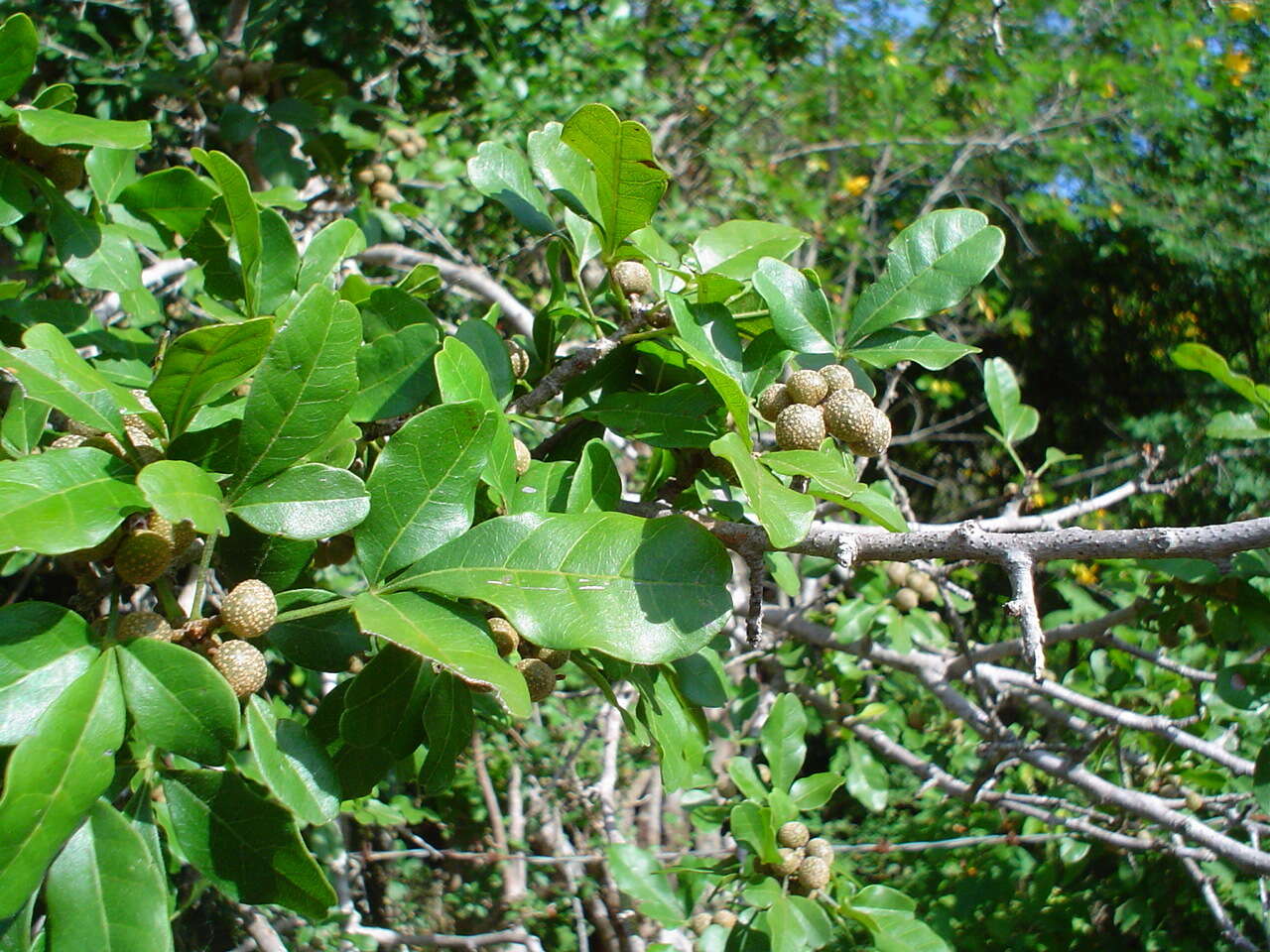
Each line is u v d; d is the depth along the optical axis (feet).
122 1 16.65
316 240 6.51
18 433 4.70
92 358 7.01
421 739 5.20
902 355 5.64
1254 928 16.15
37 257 10.64
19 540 3.42
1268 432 8.82
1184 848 12.03
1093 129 36.37
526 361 6.59
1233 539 4.22
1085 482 37.96
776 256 6.37
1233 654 13.01
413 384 5.78
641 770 18.76
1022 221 39.93
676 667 5.82
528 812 18.81
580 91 23.04
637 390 6.30
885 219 39.09
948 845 13.20
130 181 7.13
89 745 3.58
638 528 4.38
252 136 12.19
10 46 5.64
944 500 39.29
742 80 27.43
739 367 5.64
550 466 5.41
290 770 4.29
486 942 12.28
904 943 7.63
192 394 4.11
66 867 3.70
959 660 12.18
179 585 7.11
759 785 8.30
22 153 6.37
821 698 14.40
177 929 11.94
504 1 22.41
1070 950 16.80
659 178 5.28
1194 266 38.78
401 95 21.89
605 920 14.33
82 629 3.83
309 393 4.18
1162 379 41.88
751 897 7.36
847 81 32.07
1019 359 44.29
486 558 4.30
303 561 4.99
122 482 3.88
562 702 19.39
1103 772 14.48
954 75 34.63
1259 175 38.04
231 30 13.89
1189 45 32.81
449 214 20.12
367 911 16.21
